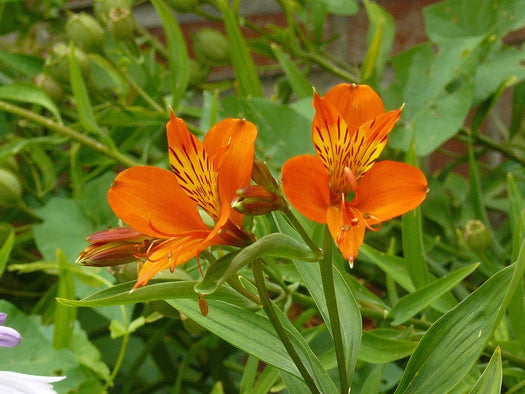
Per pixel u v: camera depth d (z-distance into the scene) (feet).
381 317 1.56
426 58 2.09
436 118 2.01
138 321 1.66
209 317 1.15
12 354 1.69
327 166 0.95
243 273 1.53
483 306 1.10
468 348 1.09
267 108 1.91
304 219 1.56
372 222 0.91
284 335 1.04
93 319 2.18
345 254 0.87
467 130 2.27
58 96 2.14
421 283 1.45
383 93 2.11
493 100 2.17
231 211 0.96
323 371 1.14
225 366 2.22
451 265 2.13
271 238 0.90
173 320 1.90
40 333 1.74
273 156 1.90
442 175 2.33
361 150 0.95
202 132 1.91
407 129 2.03
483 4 2.23
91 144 2.06
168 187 0.95
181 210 0.96
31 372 1.68
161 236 0.94
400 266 1.56
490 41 2.17
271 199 0.93
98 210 2.10
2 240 2.12
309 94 2.05
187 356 1.87
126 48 2.29
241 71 2.00
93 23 2.10
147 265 0.92
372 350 1.35
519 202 1.60
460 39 2.07
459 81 2.18
